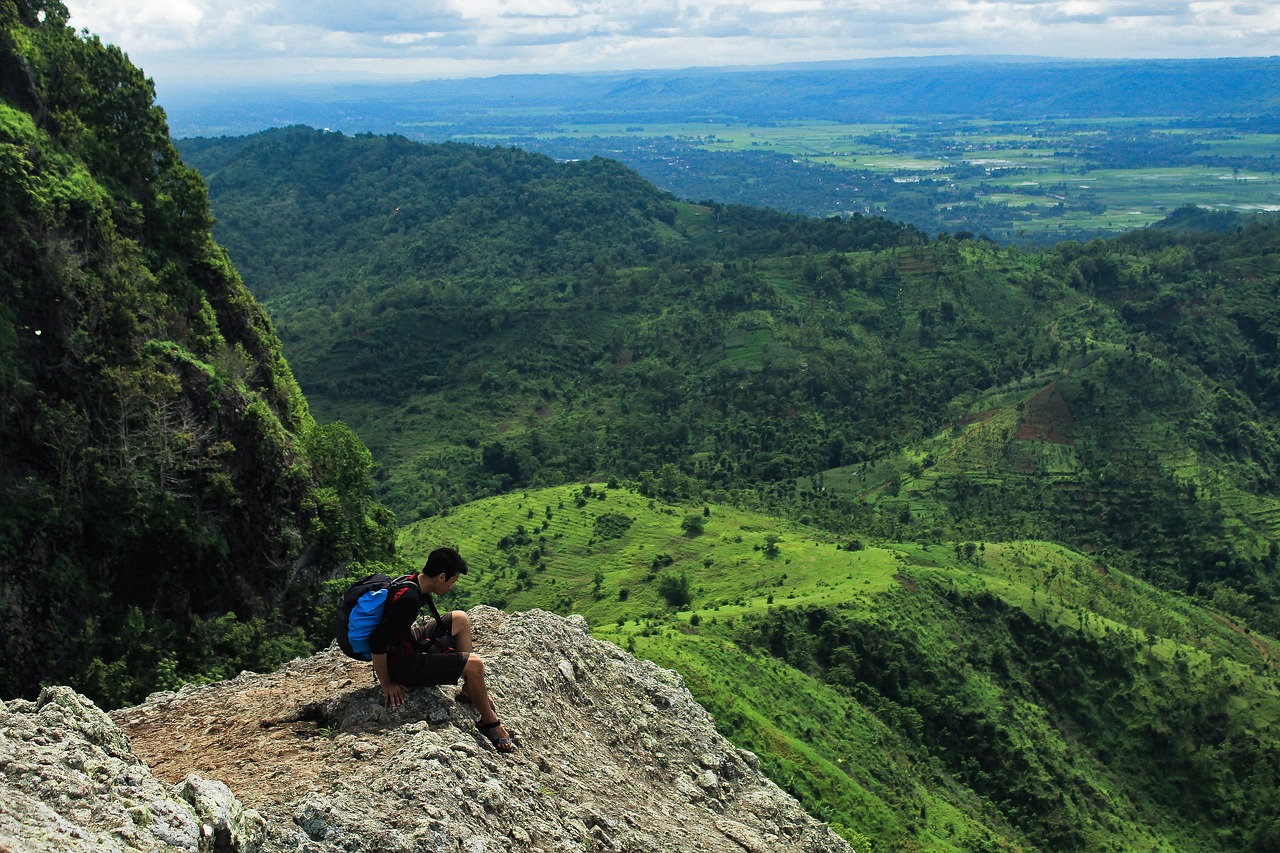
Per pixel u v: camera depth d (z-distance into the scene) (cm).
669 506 13738
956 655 9106
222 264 7262
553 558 12375
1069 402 17638
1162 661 9412
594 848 1166
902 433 18325
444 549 1235
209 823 870
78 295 5631
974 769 8075
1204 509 14988
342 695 1303
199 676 4859
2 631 4612
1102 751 8806
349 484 6800
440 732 1195
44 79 6781
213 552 5578
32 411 5125
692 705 1888
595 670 1770
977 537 13725
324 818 970
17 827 755
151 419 5481
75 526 5059
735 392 19988
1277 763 8306
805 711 7525
